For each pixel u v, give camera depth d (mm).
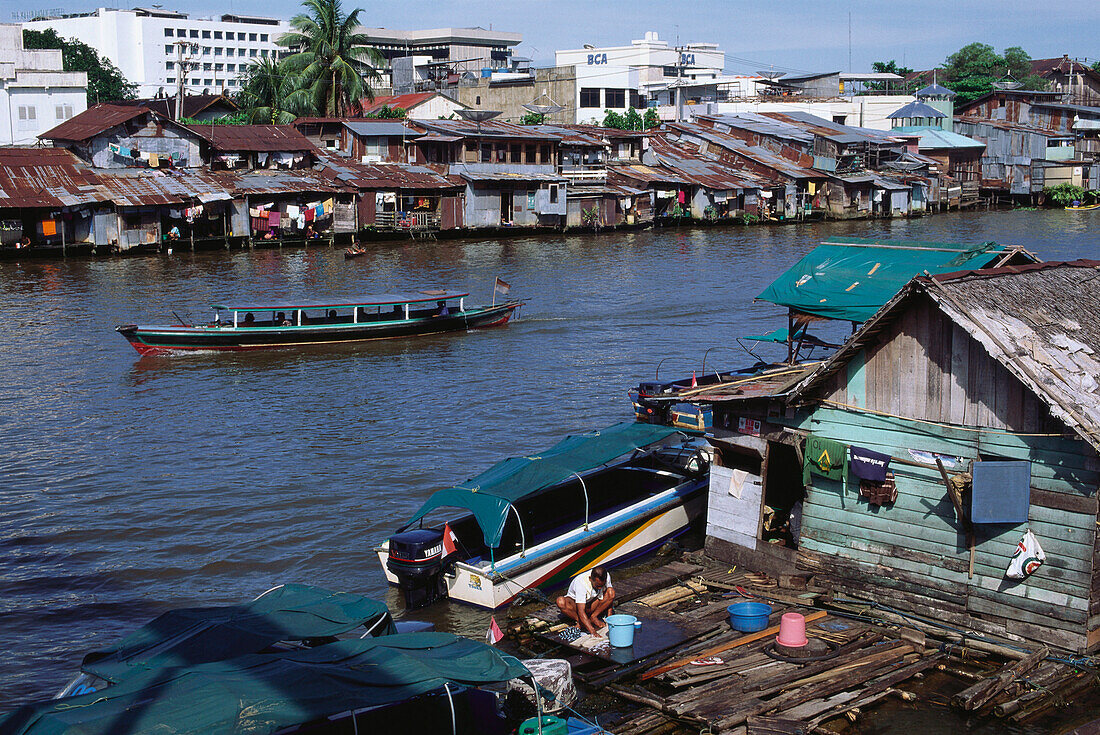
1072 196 78125
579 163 66188
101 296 38250
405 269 46188
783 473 15219
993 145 83125
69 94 65062
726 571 14555
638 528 16141
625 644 12312
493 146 60906
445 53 126000
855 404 13047
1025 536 11570
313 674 9141
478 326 33875
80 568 15672
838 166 72938
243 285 40938
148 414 23875
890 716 10766
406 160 61031
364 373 27984
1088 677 11141
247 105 72125
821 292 17328
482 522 14383
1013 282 12977
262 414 23844
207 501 18234
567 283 42656
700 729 10555
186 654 10273
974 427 12016
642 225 66000
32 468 20094
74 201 47844
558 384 26312
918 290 12070
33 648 13328
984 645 11773
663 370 27688
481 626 13891
